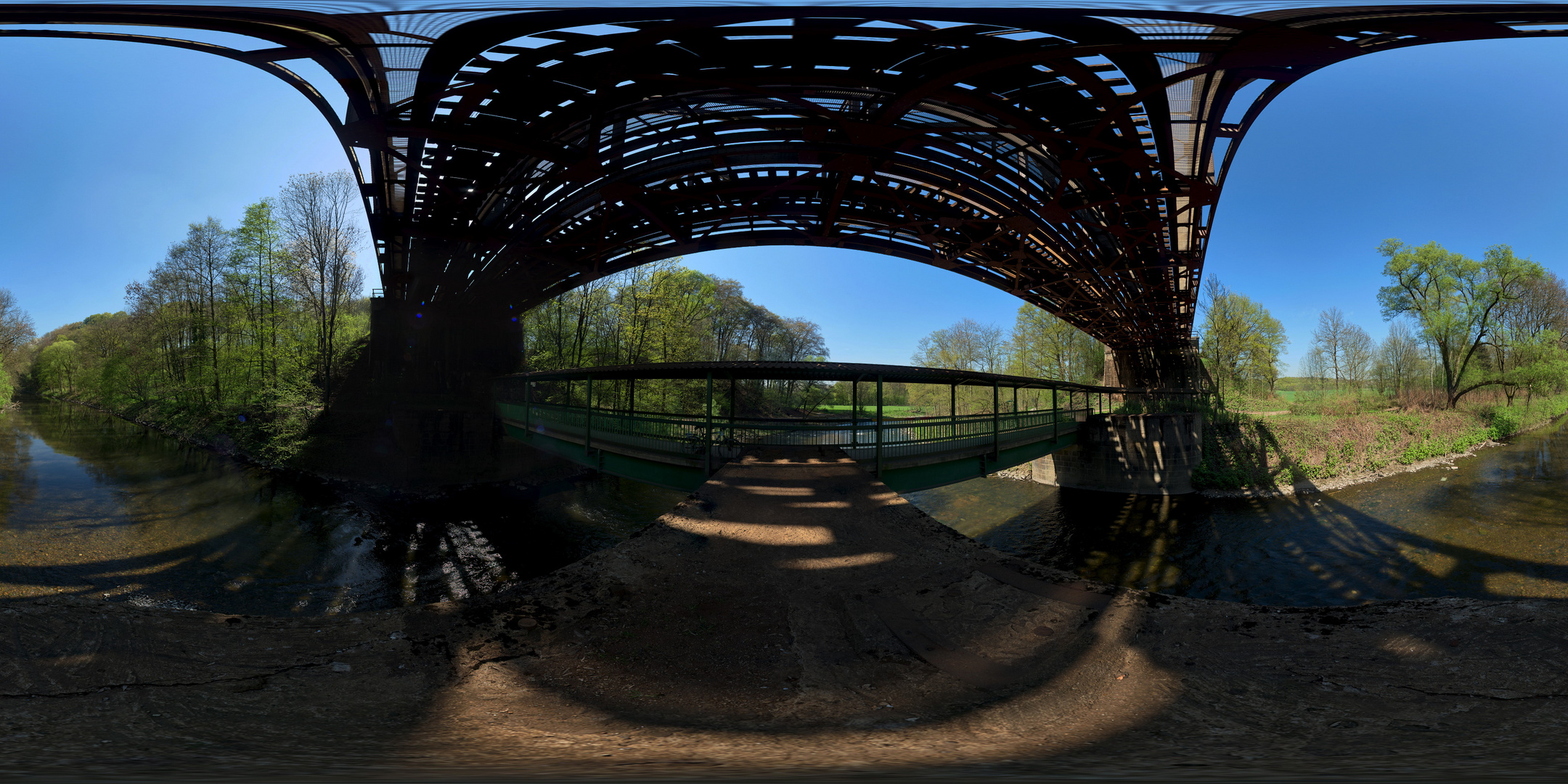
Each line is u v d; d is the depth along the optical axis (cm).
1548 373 4278
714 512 795
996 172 2905
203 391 3975
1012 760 237
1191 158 2572
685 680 378
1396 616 413
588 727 303
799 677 383
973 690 357
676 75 1886
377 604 1409
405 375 3591
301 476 2677
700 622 472
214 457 3075
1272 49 1549
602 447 1614
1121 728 288
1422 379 5056
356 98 1877
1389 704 297
